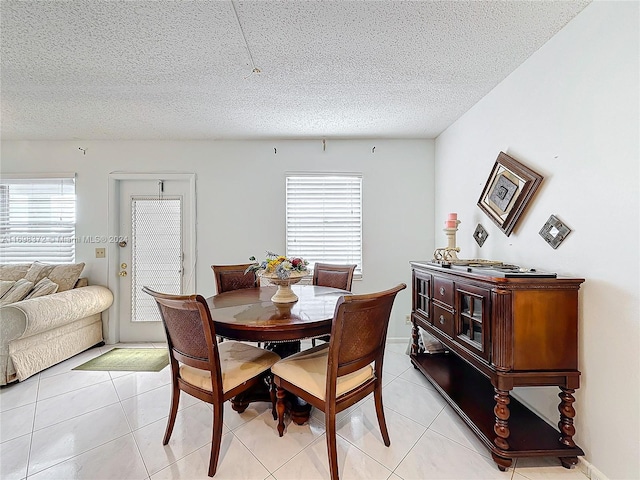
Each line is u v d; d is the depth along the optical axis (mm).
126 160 3338
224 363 1688
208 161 3365
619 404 1316
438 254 2510
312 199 3408
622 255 1307
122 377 2510
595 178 1428
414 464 1528
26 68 1938
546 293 1459
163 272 3412
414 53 1809
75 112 2615
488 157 2309
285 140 3365
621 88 1306
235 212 3377
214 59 1859
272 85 2180
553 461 1542
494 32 1625
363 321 1447
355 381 1538
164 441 1672
